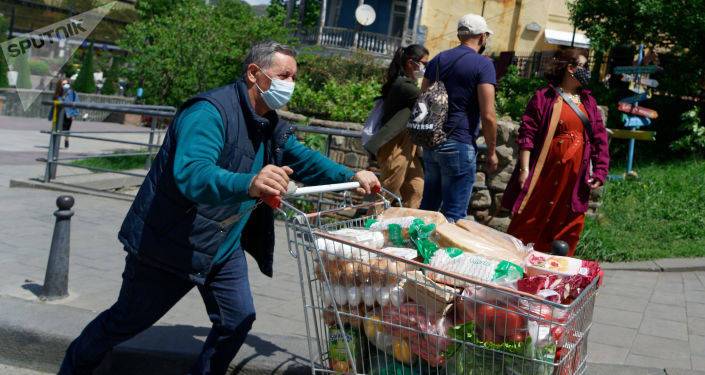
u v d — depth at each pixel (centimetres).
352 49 2994
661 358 478
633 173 1052
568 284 322
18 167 1252
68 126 2089
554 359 309
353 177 382
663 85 1355
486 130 587
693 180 1020
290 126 376
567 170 561
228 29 1638
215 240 346
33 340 455
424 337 329
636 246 777
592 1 1459
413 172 693
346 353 350
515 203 573
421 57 662
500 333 313
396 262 330
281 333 498
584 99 578
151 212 346
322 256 344
